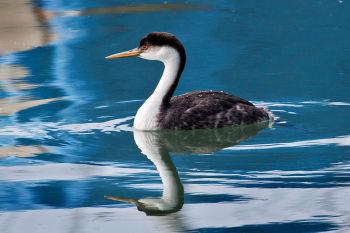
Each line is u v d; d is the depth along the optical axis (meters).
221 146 12.01
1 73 17.22
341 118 13.59
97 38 20.59
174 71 13.12
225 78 16.69
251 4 25.02
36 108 14.47
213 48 19.41
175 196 9.55
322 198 9.38
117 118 13.90
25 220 8.81
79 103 14.92
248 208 9.09
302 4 24.83
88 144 12.18
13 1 26.05
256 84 16.23
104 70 17.62
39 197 9.59
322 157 11.16
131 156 11.52
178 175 10.49
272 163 10.94
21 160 11.25
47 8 24.95
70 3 25.75
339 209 8.97
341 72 16.97
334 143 11.93
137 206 9.23
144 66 18.05
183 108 12.96
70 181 10.26
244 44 19.80
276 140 12.25
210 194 9.63
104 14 23.81
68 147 11.99
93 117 13.94
